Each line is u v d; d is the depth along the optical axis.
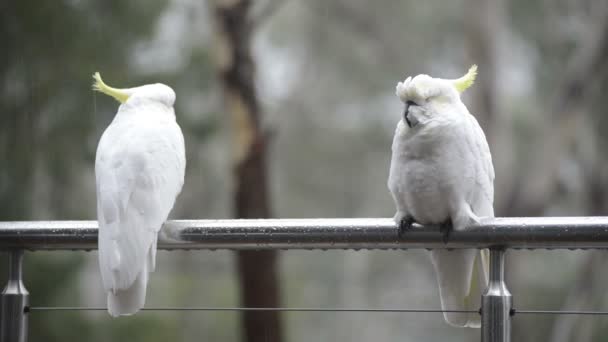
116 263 4.02
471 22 14.46
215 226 4.10
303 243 4.02
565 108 14.40
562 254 17.94
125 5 11.36
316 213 20.81
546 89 17.61
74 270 10.85
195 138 13.10
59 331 10.55
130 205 4.23
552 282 16.61
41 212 10.91
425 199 4.57
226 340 17.42
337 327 21.38
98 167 4.42
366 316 21.52
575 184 16.84
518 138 17.89
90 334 10.90
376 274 21.70
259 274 10.78
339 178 20.81
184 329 17.39
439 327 21.56
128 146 4.43
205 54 12.80
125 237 4.12
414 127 4.53
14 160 10.44
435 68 19.00
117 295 4.05
